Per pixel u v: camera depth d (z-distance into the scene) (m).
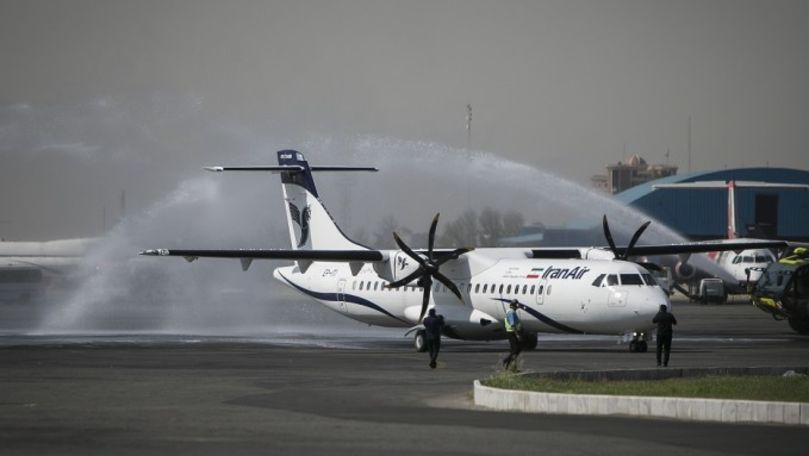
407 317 156.75
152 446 60.38
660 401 71.06
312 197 173.12
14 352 132.25
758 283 185.88
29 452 58.38
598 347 148.12
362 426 67.62
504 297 143.00
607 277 133.75
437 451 58.66
